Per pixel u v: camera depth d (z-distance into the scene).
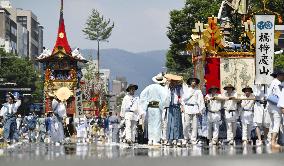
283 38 57.44
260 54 43.91
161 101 41.06
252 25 47.22
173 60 130.25
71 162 20.92
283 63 78.94
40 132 70.50
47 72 121.44
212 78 46.50
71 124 89.81
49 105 119.75
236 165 19.03
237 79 46.59
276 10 88.88
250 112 41.31
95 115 144.38
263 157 22.28
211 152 27.91
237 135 44.06
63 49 120.94
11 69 185.25
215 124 41.47
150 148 36.28
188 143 40.53
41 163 20.69
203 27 49.69
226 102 41.44
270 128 38.62
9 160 22.67
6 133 52.31
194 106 40.19
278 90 35.88
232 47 48.25
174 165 19.11
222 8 50.25
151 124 41.34
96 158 23.38
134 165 19.33
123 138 54.62
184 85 40.66
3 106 52.75
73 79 121.38
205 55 46.56
